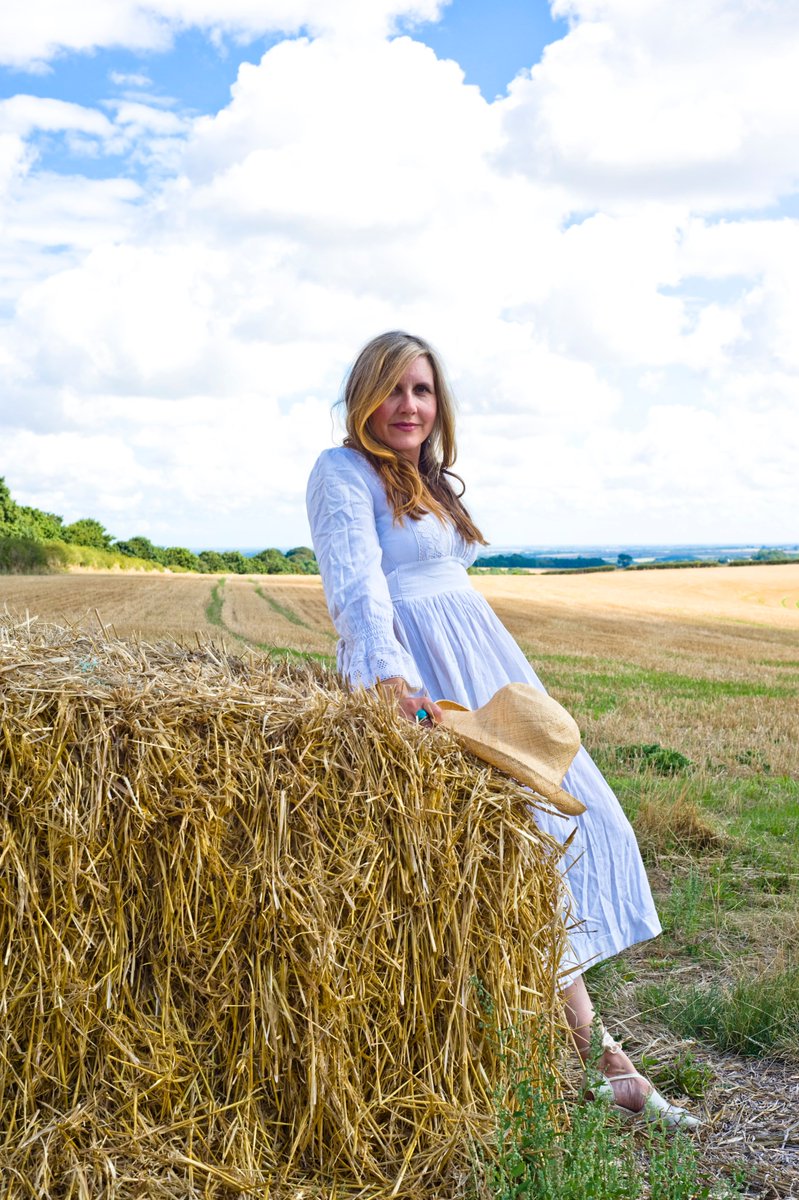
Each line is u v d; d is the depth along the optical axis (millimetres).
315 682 2607
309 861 2271
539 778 2438
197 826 2201
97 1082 2189
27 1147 2104
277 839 2246
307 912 2240
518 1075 2352
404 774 2350
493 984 2424
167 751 2223
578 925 2717
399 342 2855
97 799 2174
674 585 52594
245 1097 2213
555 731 2498
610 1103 2551
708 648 22062
